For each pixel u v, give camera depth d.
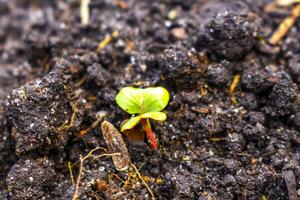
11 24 0.22
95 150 0.16
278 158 0.16
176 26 0.20
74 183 0.16
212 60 0.17
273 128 0.17
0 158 0.16
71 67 0.17
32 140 0.15
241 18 0.17
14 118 0.16
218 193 0.16
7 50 0.21
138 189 0.16
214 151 0.16
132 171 0.16
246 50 0.17
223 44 0.17
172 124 0.16
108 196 0.15
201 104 0.17
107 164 0.16
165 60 0.17
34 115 0.15
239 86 0.17
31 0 0.23
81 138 0.16
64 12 0.22
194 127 0.16
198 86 0.17
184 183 0.15
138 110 0.15
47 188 0.16
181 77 0.17
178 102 0.17
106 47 0.18
